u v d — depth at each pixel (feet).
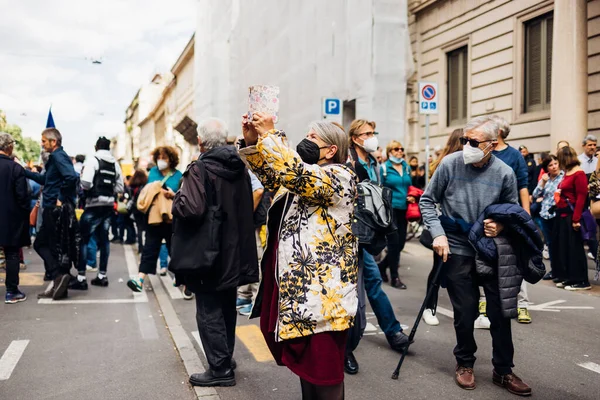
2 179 20.10
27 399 11.80
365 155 16.10
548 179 28.94
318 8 31.53
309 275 8.17
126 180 43.73
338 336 8.34
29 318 18.58
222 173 12.29
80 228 23.59
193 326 17.89
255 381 12.92
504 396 12.03
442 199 12.89
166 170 21.97
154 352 15.12
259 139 8.13
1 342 15.84
